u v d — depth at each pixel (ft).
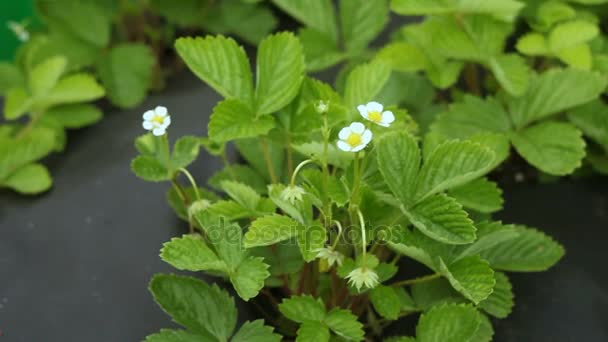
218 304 2.23
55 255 2.53
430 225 2.15
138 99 2.79
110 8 2.93
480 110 2.52
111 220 2.58
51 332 2.42
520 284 2.49
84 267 2.51
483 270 2.17
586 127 2.54
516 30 2.80
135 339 2.40
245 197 2.25
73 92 2.69
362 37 2.72
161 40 2.95
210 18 2.94
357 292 2.22
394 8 2.49
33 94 2.69
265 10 2.95
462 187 2.31
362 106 2.10
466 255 2.21
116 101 2.79
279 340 2.20
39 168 2.64
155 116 2.23
